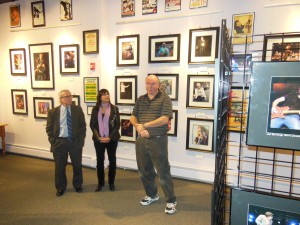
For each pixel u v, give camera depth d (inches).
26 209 97.9
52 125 107.5
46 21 157.8
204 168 127.3
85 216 92.7
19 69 171.3
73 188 118.7
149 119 90.4
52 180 129.3
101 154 112.5
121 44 140.6
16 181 127.8
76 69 151.2
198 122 126.0
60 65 156.1
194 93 125.1
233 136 115.1
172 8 126.1
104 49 143.6
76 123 108.8
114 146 111.8
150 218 91.5
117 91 144.6
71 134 107.8
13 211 96.3
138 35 135.4
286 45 103.7
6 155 178.5
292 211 45.3
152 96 91.4
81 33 147.5
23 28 165.6
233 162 117.0
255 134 44.9
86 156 153.6
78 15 147.1
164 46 129.4
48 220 89.9
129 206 100.7
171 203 94.8
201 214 94.5
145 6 132.8
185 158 132.0
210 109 122.5
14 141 183.0
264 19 107.4
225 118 54.2
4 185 122.3
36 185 122.4
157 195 106.0
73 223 88.0
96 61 144.9
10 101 179.9
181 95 129.2
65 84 157.3
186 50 125.3
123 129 145.9
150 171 99.0
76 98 153.4
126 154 147.8
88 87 148.7
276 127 43.2
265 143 44.5
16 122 179.9
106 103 109.1
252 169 114.2
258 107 44.0
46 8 156.6
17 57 170.6
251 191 48.3
